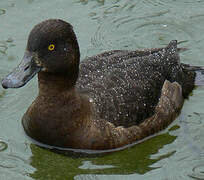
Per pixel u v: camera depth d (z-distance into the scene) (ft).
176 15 48.37
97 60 36.73
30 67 32.04
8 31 45.88
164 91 36.86
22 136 35.70
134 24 47.47
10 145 35.22
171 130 37.06
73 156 33.94
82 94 33.71
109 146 33.71
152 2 49.70
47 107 33.19
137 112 34.83
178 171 33.30
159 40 45.96
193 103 39.47
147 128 35.40
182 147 35.55
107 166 33.88
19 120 37.42
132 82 35.22
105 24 47.16
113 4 49.42
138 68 36.09
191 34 46.42
